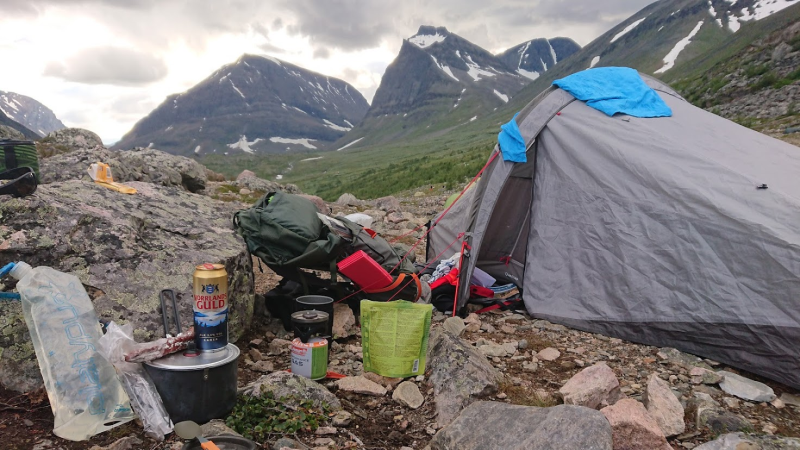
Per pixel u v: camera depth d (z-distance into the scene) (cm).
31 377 107
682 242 160
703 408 118
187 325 124
